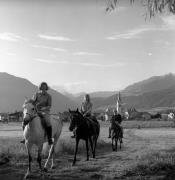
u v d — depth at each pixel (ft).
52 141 46.78
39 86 43.52
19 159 53.26
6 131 156.46
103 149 76.69
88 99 59.11
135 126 245.45
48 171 43.93
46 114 43.06
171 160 43.14
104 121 336.29
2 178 39.70
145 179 37.52
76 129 52.90
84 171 44.32
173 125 255.70
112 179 38.55
